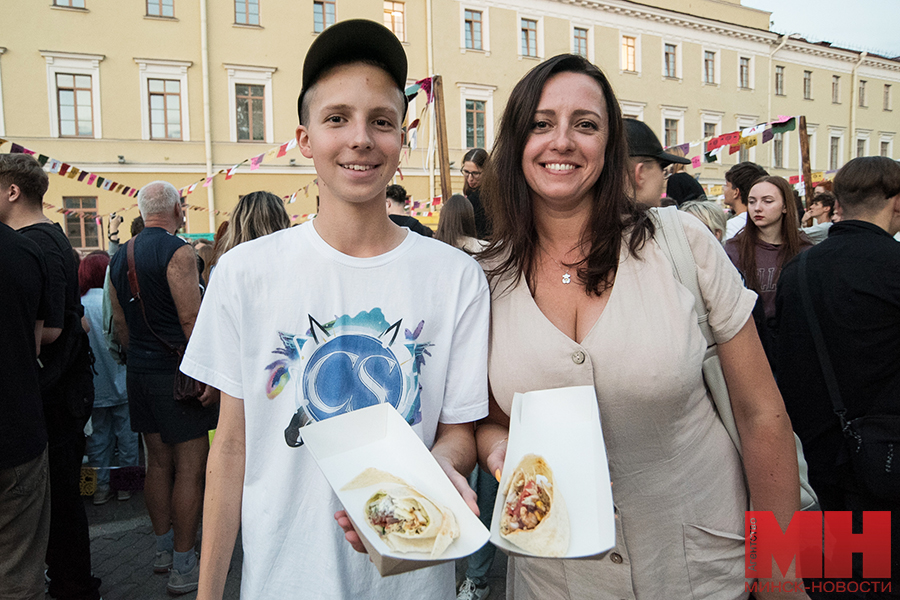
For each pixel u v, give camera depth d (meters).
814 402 1.89
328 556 1.13
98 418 3.73
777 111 27.20
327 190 1.17
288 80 17.67
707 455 1.30
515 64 20.31
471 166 3.80
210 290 1.17
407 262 1.22
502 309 1.33
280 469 1.15
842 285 1.81
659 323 1.21
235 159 17.31
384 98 1.15
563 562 1.35
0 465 1.83
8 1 15.20
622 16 22.56
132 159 16.36
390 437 1.09
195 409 2.61
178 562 2.67
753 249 3.40
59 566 2.37
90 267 3.80
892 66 30.64
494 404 1.38
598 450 1.03
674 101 24.20
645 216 1.30
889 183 1.89
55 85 15.70
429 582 1.20
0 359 1.82
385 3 18.41
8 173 2.36
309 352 1.17
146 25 16.19
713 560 1.29
